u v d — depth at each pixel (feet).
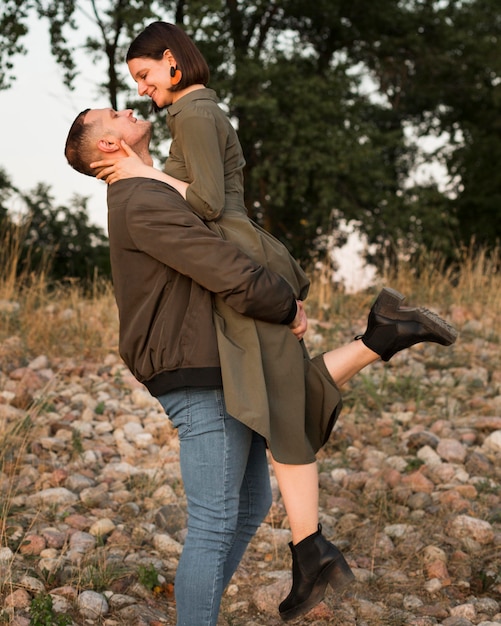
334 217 64.23
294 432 7.64
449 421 16.97
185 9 52.70
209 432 7.54
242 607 10.06
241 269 7.30
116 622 9.34
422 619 9.69
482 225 73.46
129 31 51.90
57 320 22.94
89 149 7.91
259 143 60.75
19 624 8.90
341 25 67.05
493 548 11.59
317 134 57.00
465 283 28.71
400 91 74.49
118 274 7.80
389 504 13.00
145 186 7.68
